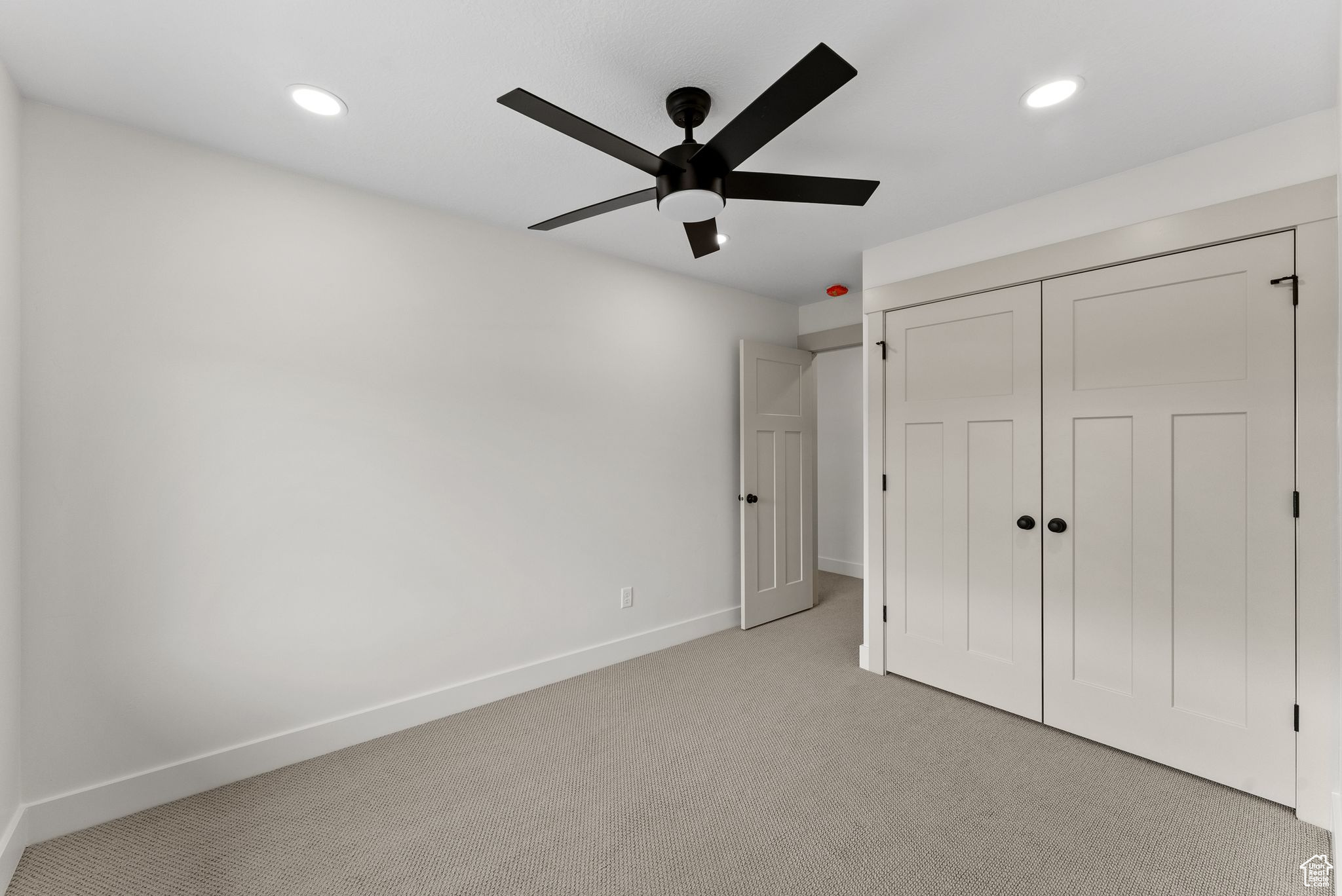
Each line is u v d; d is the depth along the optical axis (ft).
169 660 6.58
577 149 6.93
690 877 5.42
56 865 5.53
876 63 5.29
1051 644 8.17
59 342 5.98
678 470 11.98
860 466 17.47
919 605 9.73
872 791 6.76
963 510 9.12
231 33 4.93
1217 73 5.45
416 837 5.99
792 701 9.16
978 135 6.57
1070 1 4.53
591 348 10.53
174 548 6.61
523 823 6.22
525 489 9.62
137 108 6.05
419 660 8.46
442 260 8.73
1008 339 8.56
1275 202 6.34
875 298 10.23
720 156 5.12
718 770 7.22
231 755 6.93
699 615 12.36
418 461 8.45
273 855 5.72
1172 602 7.10
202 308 6.78
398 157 7.11
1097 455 7.70
